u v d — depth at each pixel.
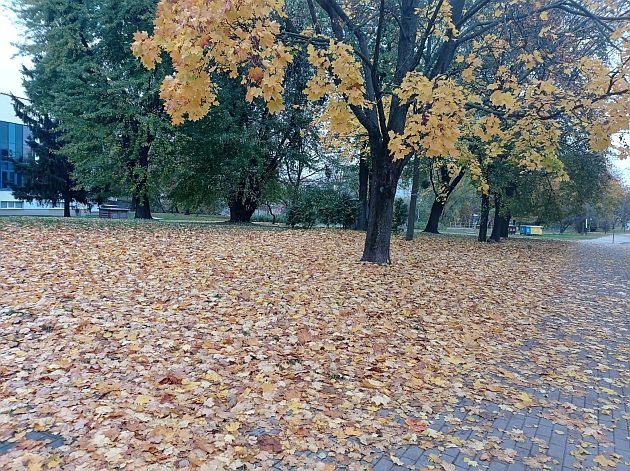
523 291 9.39
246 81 6.64
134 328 5.41
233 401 3.79
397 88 7.74
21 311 5.72
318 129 20.88
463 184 30.50
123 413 3.46
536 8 8.68
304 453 3.11
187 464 2.88
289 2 14.90
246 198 23.12
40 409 3.47
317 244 14.23
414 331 6.05
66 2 17.86
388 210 10.60
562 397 4.32
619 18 7.42
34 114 26.39
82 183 23.03
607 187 23.02
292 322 5.97
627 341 6.26
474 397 4.20
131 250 10.72
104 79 17.80
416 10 9.23
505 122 10.32
